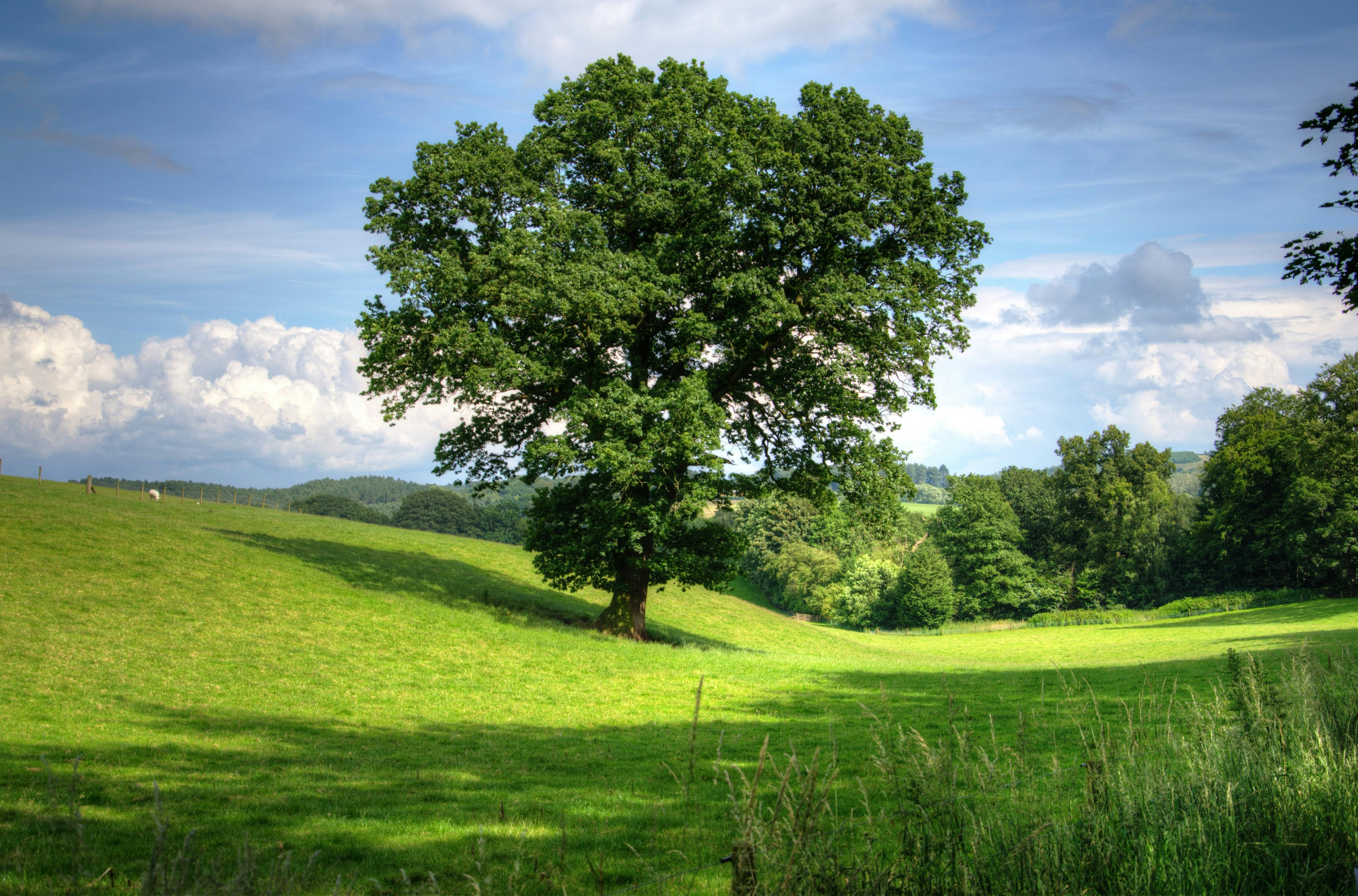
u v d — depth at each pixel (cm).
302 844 831
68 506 3306
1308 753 699
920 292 2484
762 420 2992
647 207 2591
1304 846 588
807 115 2530
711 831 867
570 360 2641
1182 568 8756
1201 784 644
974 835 532
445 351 2478
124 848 787
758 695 2009
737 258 2569
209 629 2161
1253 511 7412
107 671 1711
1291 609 6362
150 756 1204
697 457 2452
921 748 602
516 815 959
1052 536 10088
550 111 2764
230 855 775
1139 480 9294
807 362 2633
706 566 2928
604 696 1964
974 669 2770
